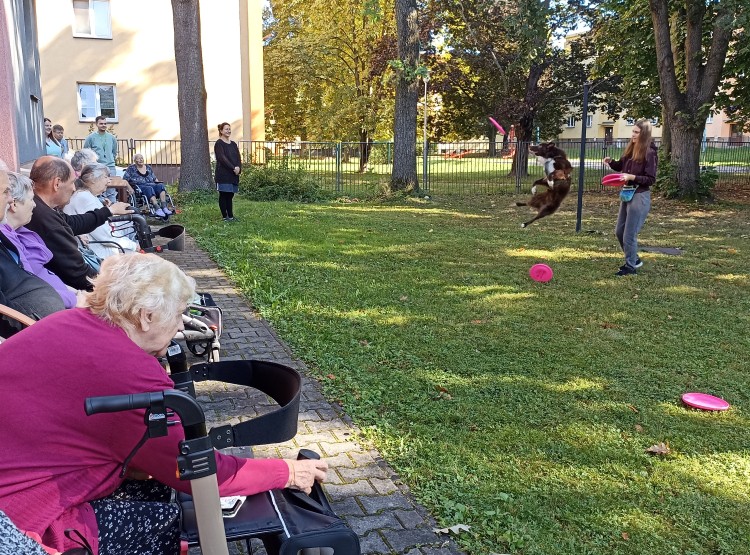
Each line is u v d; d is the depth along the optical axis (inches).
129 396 65.1
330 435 150.9
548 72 1084.5
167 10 831.7
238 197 665.6
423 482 131.4
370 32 1225.4
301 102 1462.8
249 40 895.7
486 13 953.5
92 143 506.6
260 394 170.2
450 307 262.4
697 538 118.6
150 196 482.3
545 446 149.9
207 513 71.1
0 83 274.5
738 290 303.1
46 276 155.3
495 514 121.0
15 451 71.8
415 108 706.8
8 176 130.0
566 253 386.6
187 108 638.5
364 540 112.0
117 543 76.3
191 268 321.4
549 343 222.1
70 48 807.7
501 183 841.5
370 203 666.2
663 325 247.1
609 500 129.3
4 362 72.6
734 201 705.6
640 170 315.3
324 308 253.6
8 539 61.8
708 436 158.4
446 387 181.0
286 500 84.3
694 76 673.6
